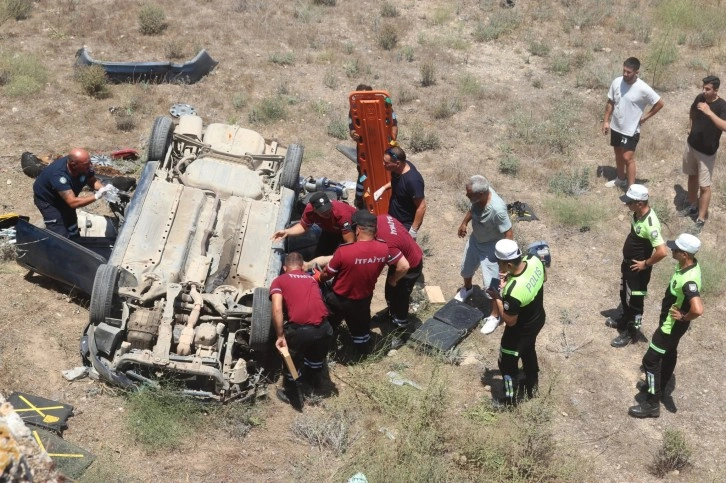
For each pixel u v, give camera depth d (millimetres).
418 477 6484
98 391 7109
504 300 6965
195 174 8836
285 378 7277
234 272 7805
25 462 3793
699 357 8508
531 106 14078
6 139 11453
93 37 15164
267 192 9055
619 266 10055
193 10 16797
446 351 8180
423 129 13008
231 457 6648
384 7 17672
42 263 8133
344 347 8156
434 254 10055
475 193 8062
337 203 8125
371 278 7422
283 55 15016
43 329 7875
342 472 6586
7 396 6887
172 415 6840
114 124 12203
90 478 6121
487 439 7098
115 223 9242
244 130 10016
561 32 17391
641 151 12758
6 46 14297
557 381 8000
